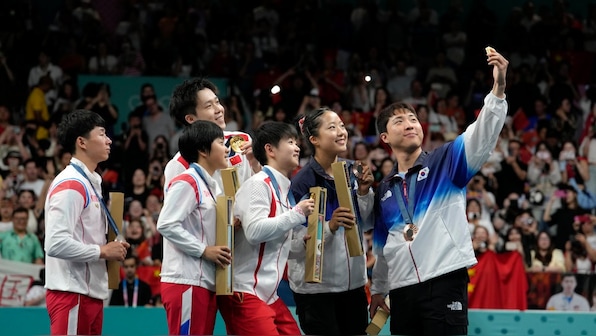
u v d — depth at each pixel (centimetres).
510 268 1160
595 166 1520
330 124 661
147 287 1109
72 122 634
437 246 621
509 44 1755
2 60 1552
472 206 1316
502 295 1155
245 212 611
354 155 1423
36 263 1179
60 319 612
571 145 1503
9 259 1168
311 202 616
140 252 1211
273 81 1599
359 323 676
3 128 1427
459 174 623
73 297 613
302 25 1725
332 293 668
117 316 941
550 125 1582
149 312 946
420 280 623
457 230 621
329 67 1634
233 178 606
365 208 668
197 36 1666
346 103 1574
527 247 1295
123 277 1105
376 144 1464
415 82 1622
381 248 664
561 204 1427
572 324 913
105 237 637
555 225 1402
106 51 1623
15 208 1237
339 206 649
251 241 602
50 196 612
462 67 1728
